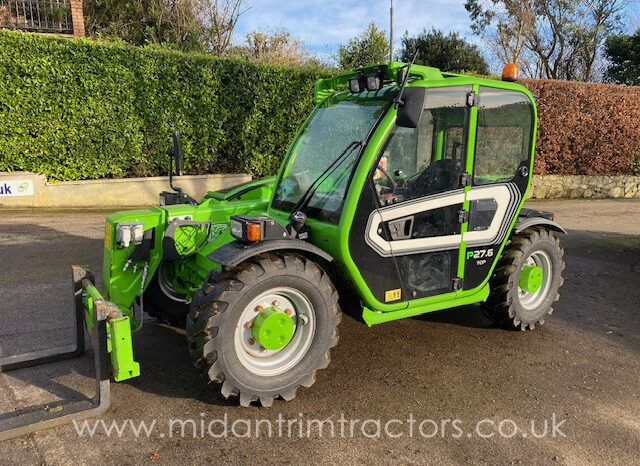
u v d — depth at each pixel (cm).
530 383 346
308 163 365
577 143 1253
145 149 950
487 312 433
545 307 437
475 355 385
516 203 392
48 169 876
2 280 518
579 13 2025
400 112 296
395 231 336
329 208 332
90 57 855
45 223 768
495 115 365
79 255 611
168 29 1579
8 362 340
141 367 351
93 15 1533
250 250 292
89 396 311
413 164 338
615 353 395
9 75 809
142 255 356
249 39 1717
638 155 1340
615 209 1117
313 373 319
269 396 305
